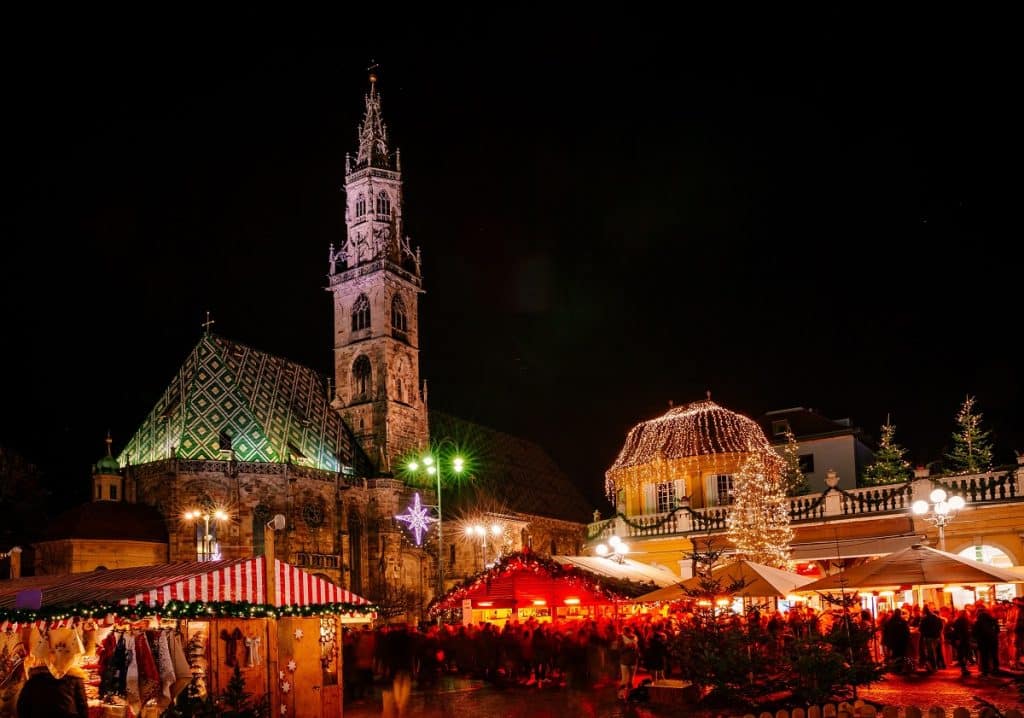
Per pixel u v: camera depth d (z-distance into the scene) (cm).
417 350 10525
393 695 3562
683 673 3123
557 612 5153
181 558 7425
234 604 2489
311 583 2738
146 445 8225
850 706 1788
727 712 2448
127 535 7200
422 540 9312
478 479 10862
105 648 2622
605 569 4316
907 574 3080
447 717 2919
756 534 4819
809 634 2198
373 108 10788
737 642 2228
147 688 2289
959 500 4128
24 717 1680
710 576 2648
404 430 10025
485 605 4803
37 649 2403
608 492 7019
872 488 5056
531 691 3575
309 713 2681
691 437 6556
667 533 5766
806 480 7725
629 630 3278
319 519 8425
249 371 8944
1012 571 3550
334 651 2789
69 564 6981
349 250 10438
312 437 9162
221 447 7994
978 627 3219
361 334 10194
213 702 1883
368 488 9131
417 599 8900
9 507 8069
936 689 2917
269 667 2606
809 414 8300
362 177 10525
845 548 5034
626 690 3134
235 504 7762
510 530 10581
